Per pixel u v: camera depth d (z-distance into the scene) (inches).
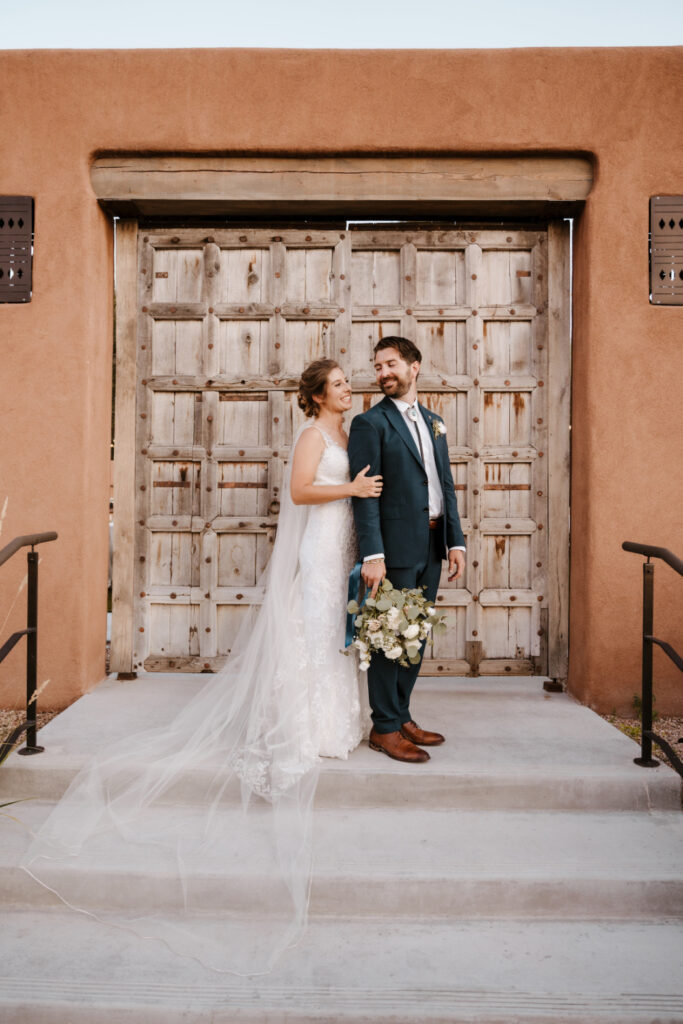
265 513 159.9
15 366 148.3
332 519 116.6
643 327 148.1
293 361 159.8
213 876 90.0
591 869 92.7
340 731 112.7
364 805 108.2
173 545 160.9
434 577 120.3
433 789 108.2
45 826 99.3
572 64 146.3
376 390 159.5
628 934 87.4
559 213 156.0
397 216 159.2
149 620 160.2
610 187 147.3
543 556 159.5
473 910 90.5
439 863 93.4
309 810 101.4
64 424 148.7
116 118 147.1
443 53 146.3
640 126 146.9
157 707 139.6
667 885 90.7
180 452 159.6
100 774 108.7
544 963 81.4
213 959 81.6
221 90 146.6
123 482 159.8
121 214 157.8
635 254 147.9
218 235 159.6
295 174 150.6
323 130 146.6
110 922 88.9
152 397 160.6
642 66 146.1
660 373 148.1
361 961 81.5
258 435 160.4
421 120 146.5
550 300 159.2
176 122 146.9
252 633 119.7
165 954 82.7
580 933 87.4
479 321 159.2
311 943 84.7
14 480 148.6
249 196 150.5
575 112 146.6
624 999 75.6
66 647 147.9
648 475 148.1
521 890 90.5
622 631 148.0
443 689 156.9
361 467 112.0
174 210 155.6
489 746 120.5
